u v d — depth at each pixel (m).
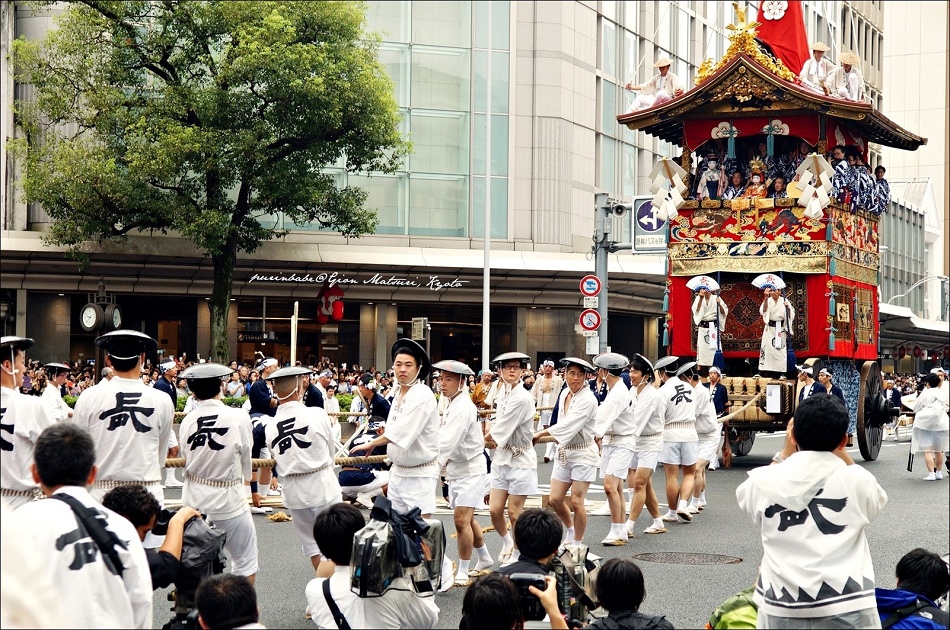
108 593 4.64
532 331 40.28
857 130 20.34
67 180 29.14
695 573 9.99
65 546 4.59
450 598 9.03
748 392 18.77
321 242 37.22
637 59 44.97
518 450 10.12
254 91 29.64
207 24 28.97
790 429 5.59
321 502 8.48
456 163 39.44
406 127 38.78
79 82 30.06
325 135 30.69
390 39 38.78
